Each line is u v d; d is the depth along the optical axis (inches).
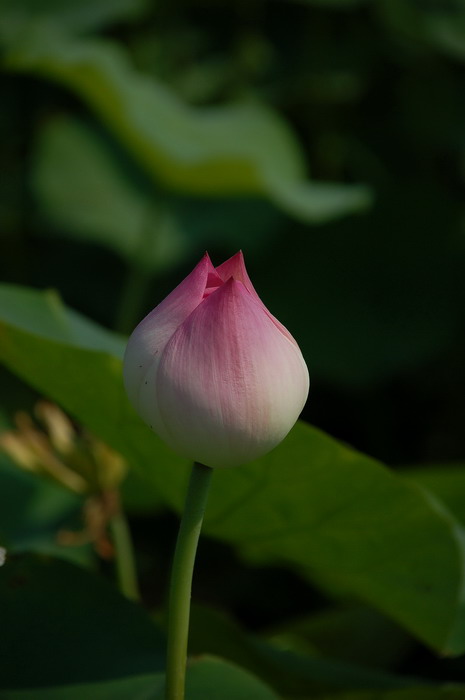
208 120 109.1
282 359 43.5
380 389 110.3
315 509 52.8
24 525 63.9
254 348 43.2
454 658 76.5
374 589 54.9
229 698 48.8
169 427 43.7
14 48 99.0
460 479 64.3
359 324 111.3
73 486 56.4
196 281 43.9
